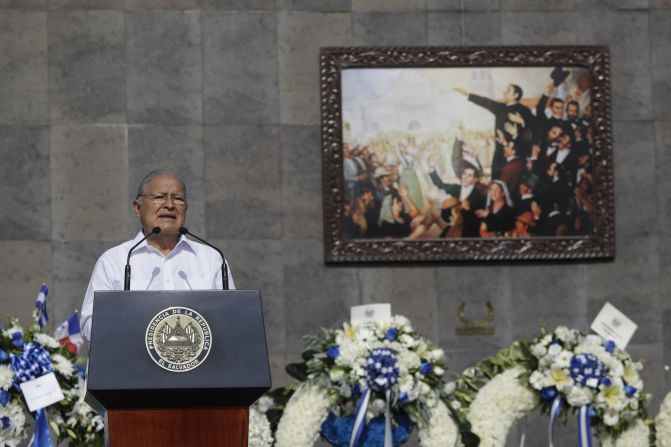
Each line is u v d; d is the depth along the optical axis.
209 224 20.38
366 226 20.61
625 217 21.16
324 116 20.55
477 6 21.12
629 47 21.31
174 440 9.39
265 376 9.40
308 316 20.44
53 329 19.92
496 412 14.68
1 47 20.14
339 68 20.62
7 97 20.09
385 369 13.94
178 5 20.58
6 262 19.91
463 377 15.45
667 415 15.09
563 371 14.57
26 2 20.23
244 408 9.53
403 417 14.46
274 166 20.58
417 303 20.67
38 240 20.02
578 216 20.98
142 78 20.41
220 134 20.50
